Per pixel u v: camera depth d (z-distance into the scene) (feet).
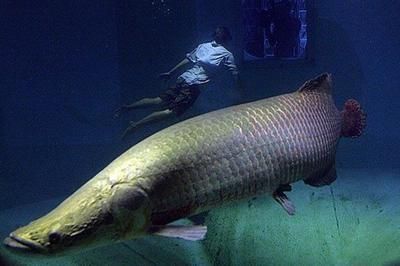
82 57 38.29
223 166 7.99
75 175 31.60
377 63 33.83
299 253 15.84
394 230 17.21
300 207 20.70
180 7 34.35
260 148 8.52
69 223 6.77
